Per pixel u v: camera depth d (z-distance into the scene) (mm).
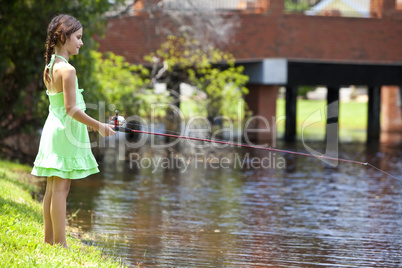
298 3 47375
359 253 15578
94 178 27578
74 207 20359
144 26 40250
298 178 29391
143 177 28422
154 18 39781
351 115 73625
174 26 39656
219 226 18234
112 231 16656
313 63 47500
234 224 18609
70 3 25766
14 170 24672
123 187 25312
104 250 14180
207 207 21453
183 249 15031
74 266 10188
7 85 28406
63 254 10703
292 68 46938
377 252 15766
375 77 49469
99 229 16828
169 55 41000
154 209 20688
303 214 20688
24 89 28562
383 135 57156
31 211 14766
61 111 10852
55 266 9930
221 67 46031
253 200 23156
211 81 42469
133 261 13422
